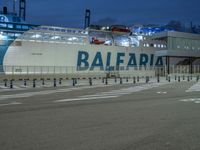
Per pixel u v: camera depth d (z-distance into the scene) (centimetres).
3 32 3994
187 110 1134
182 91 2091
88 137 679
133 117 964
